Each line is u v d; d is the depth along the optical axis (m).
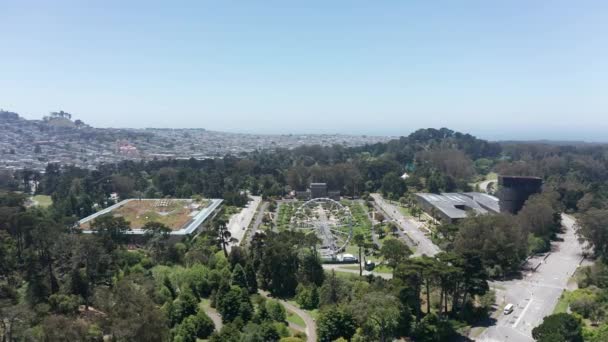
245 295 161.75
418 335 144.75
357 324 144.62
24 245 187.25
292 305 175.50
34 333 109.81
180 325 146.12
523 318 160.12
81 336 107.38
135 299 117.81
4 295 151.25
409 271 150.12
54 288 162.75
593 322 152.00
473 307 161.12
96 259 167.25
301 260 190.75
